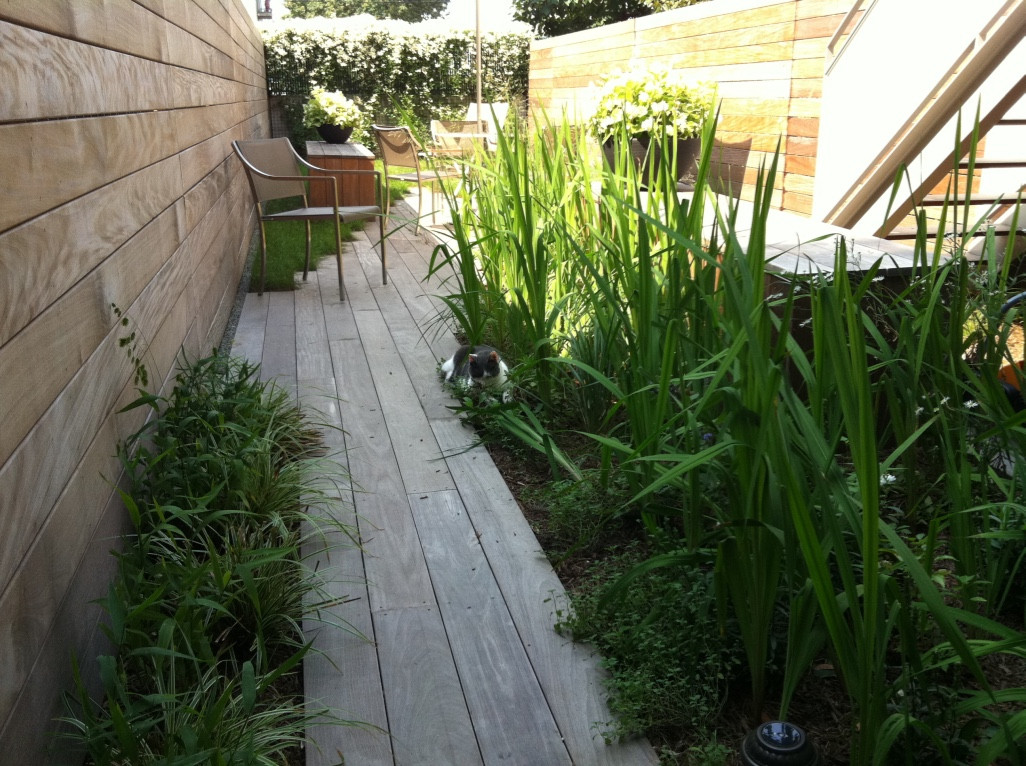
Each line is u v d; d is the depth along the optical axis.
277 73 12.21
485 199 3.74
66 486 1.56
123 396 2.07
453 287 5.31
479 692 1.74
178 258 3.00
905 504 2.32
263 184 5.05
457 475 2.74
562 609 2.02
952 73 3.85
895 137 4.07
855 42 4.29
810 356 2.90
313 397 3.43
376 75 12.46
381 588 2.11
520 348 3.25
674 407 2.26
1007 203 4.39
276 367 3.80
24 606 1.30
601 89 5.67
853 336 1.17
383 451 2.93
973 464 2.21
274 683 1.78
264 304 4.95
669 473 1.42
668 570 1.98
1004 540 1.81
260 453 2.42
